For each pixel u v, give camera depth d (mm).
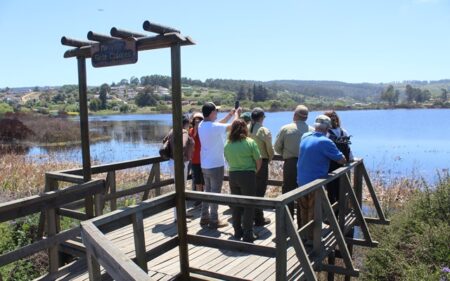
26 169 13445
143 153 25875
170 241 4070
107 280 3516
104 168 5797
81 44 4617
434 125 58188
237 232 5293
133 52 3918
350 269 5137
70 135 38750
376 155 24781
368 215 10016
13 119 38094
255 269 4535
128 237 5562
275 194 12406
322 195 4781
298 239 3684
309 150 5082
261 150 5773
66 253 5406
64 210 5176
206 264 4672
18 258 3939
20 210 3943
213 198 3955
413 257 6906
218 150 5586
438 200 7922
